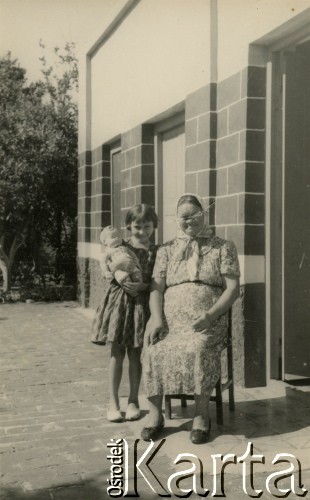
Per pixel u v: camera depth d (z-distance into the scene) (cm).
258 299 484
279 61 477
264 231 484
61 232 1181
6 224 1138
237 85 487
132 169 749
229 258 391
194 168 552
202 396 367
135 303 409
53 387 502
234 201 492
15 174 1099
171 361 370
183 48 582
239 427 392
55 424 405
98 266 936
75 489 304
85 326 819
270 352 494
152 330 386
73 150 1138
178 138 665
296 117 480
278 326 493
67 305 1047
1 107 1116
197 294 385
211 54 522
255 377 485
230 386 423
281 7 432
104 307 413
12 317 903
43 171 1119
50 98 1137
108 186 920
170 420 409
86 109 973
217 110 521
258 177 480
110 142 888
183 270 393
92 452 354
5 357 620
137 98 728
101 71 900
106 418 418
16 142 1102
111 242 412
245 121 476
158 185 710
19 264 1186
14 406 447
